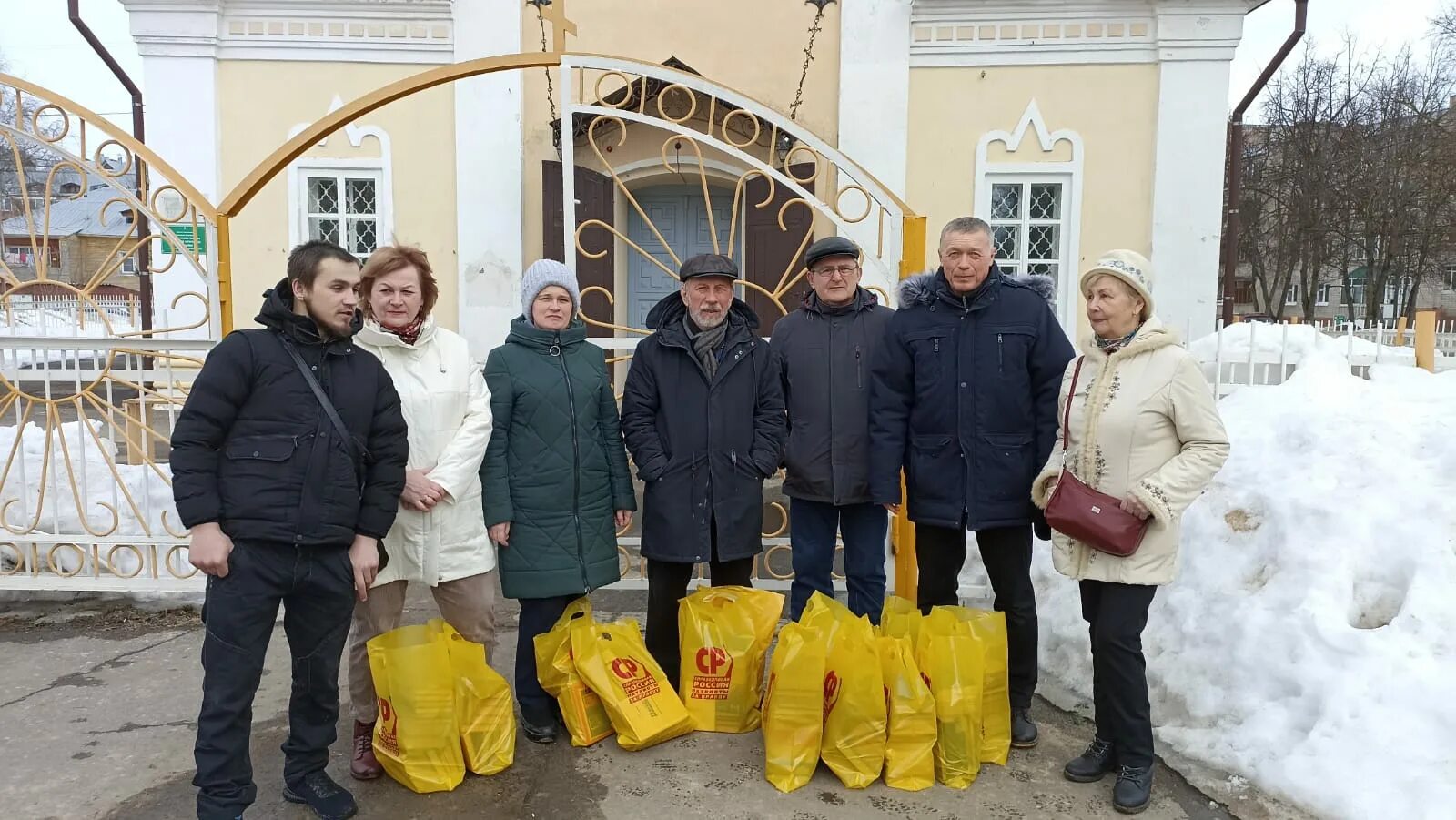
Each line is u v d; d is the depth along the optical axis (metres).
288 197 6.69
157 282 6.66
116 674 3.43
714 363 3.01
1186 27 6.30
